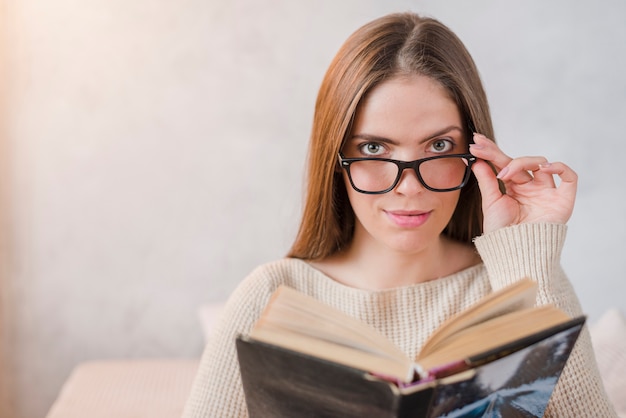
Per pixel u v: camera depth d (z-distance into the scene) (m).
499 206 1.10
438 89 1.01
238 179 2.31
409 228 1.01
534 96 2.27
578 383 1.03
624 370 1.60
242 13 2.27
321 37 2.28
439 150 1.03
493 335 0.80
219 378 1.05
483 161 1.08
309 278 1.14
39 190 2.29
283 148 2.30
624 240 2.30
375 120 0.99
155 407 1.82
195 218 2.32
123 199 2.30
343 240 1.16
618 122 2.28
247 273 2.34
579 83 2.27
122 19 2.26
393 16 1.06
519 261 1.07
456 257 1.18
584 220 2.29
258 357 0.77
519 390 0.81
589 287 2.31
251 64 2.28
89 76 2.27
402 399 0.70
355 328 0.79
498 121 2.27
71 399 1.87
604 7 2.25
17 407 2.35
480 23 2.25
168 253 2.33
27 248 2.30
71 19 2.25
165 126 2.29
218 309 2.18
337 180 1.11
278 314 0.81
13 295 2.31
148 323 2.35
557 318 0.83
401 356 0.77
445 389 0.72
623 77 2.27
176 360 2.28
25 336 2.33
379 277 1.13
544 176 1.11
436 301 1.13
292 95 2.29
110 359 2.35
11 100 2.26
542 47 2.26
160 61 2.27
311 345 0.77
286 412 0.81
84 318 2.33
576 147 2.28
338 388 0.74
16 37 2.25
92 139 2.28
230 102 2.29
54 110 2.27
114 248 2.32
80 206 2.30
